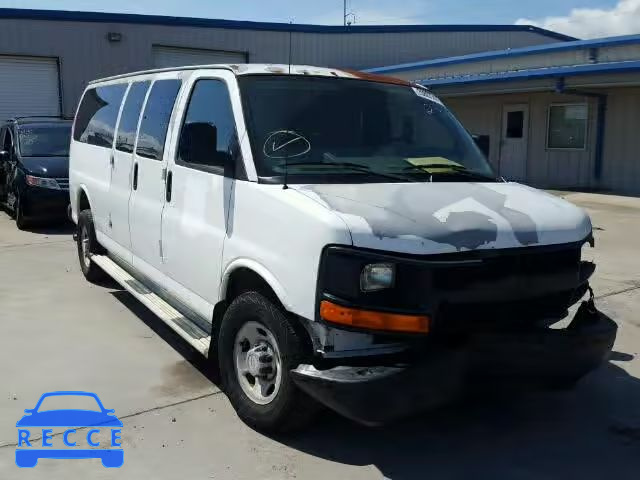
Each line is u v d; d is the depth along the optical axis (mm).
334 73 4812
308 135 4289
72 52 22156
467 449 3945
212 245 4355
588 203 14578
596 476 3674
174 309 5191
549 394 4672
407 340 3457
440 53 28828
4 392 4590
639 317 6457
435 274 3416
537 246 3645
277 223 3713
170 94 5281
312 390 3502
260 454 3832
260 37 25234
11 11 20984
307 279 3482
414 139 4691
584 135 18062
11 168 11703
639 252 9406
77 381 4801
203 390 4680
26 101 21750
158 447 3895
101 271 7391
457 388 3457
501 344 3512
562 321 4078
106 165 6504
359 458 3816
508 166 20266
